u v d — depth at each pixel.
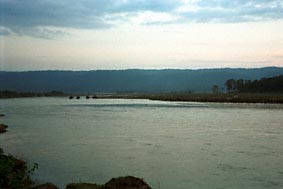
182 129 50.97
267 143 37.34
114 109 100.25
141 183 19.83
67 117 74.19
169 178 23.30
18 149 34.94
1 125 53.66
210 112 83.69
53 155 31.55
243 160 28.73
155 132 47.88
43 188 18.75
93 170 25.67
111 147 35.78
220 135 44.06
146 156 30.86
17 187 18.84
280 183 21.94
